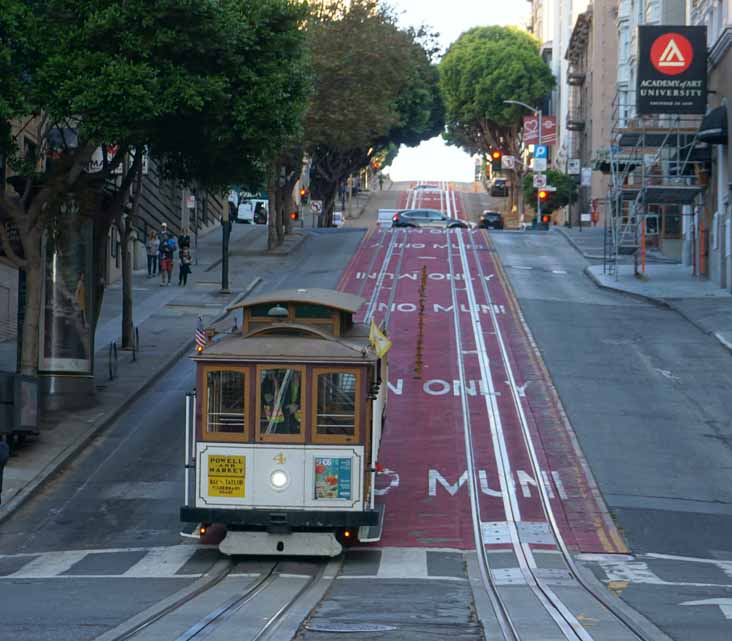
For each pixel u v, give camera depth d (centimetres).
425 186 14988
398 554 1850
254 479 1747
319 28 5803
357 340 1895
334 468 1741
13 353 3534
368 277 5125
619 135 5612
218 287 5044
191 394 1789
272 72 2734
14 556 1878
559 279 5188
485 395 3053
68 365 2900
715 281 4900
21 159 2588
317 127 5784
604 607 1398
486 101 10450
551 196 8675
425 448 2586
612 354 3556
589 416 2861
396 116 6588
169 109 2542
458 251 5972
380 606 1379
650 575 1717
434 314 4209
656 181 5572
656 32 4725
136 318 4281
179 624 1218
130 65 2509
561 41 11469
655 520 2136
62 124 3008
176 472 2450
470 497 2250
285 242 6406
